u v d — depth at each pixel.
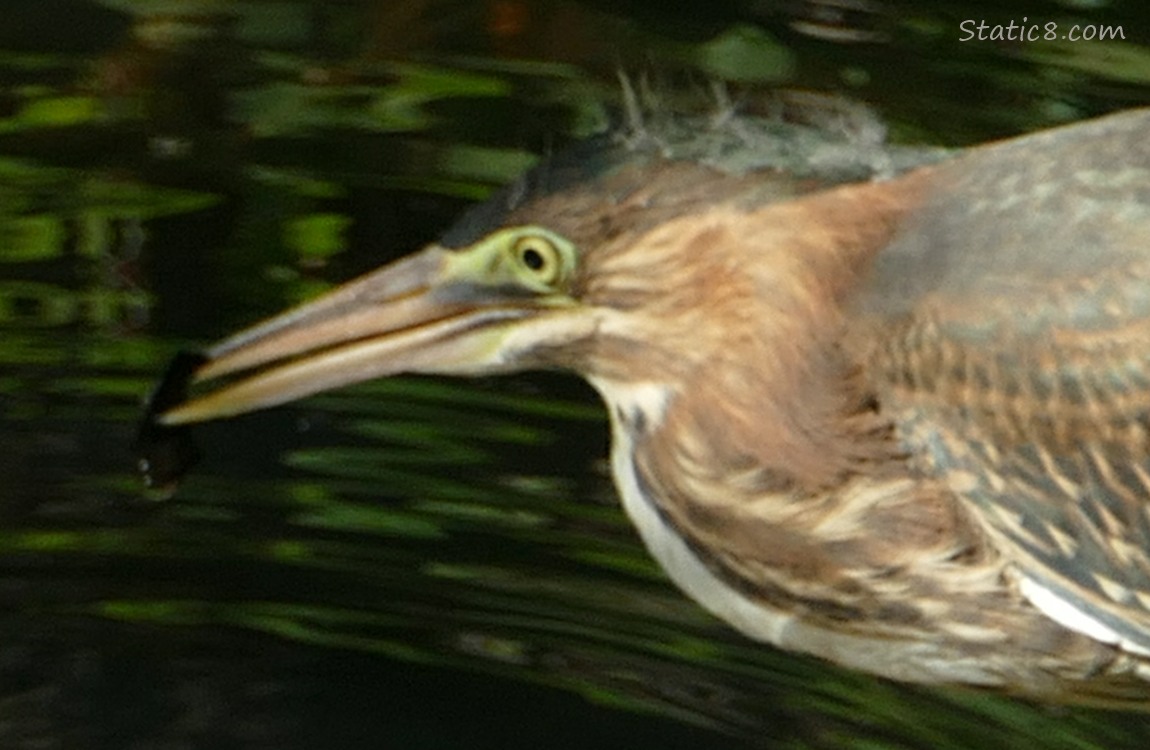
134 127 12.92
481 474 11.05
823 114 8.07
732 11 13.83
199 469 11.11
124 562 10.74
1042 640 8.12
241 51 13.57
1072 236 7.85
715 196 7.74
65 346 11.50
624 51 13.37
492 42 13.59
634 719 9.80
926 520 7.95
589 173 7.80
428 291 8.02
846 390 7.85
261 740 9.77
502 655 10.22
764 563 8.05
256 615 10.47
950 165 8.06
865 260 7.84
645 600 10.45
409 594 10.57
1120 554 7.94
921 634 8.13
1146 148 7.95
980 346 7.83
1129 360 7.79
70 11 13.91
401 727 9.74
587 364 7.99
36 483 10.97
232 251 12.01
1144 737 9.57
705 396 7.88
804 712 9.87
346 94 13.19
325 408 11.44
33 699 10.00
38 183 12.50
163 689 10.02
